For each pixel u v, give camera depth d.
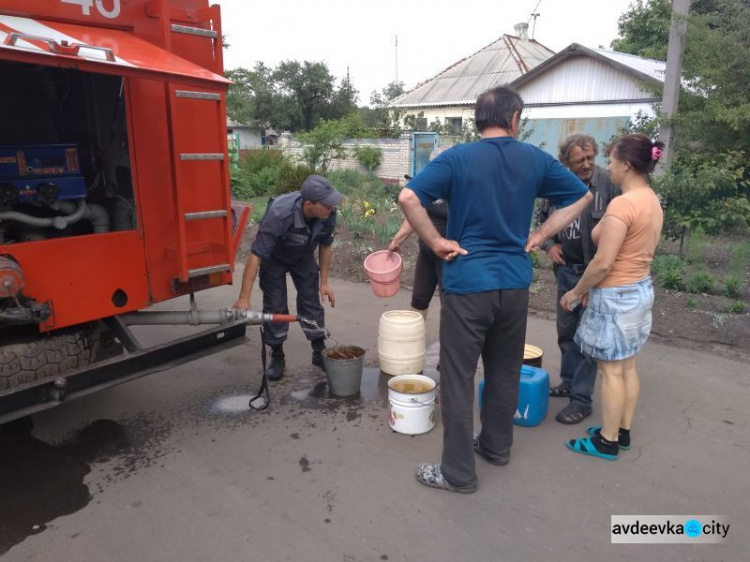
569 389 4.09
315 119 37.22
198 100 3.45
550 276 6.66
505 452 3.24
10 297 2.81
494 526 2.74
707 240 7.46
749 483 3.07
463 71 27.05
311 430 3.69
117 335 3.43
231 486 3.09
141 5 3.32
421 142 16.83
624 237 2.95
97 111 3.56
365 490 3.04
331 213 4.18
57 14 3.02
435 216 4.17
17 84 3.76
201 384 4.42
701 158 8.59
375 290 4.42
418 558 2.53
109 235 3.25
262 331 3.98
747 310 5.37
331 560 2.52
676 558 2.54
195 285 3.72
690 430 3.62
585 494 2.98
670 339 5.08
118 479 3.16
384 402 4.08
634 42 23.39
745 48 8.56
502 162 2.69
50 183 3.21
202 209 3.57
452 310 2.82
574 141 3.56
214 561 2.52
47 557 2.55
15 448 3.51
